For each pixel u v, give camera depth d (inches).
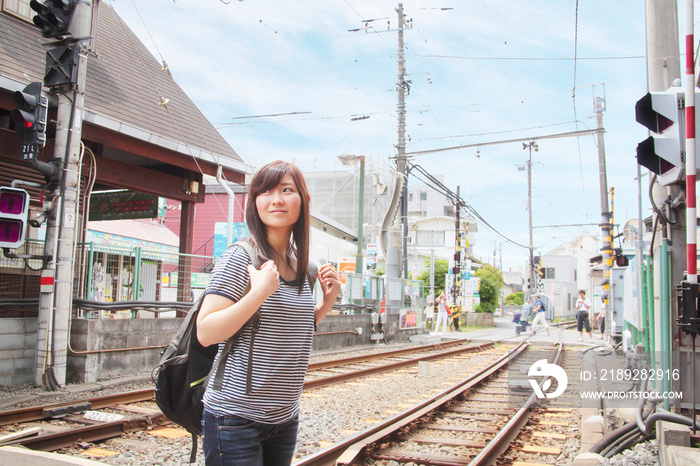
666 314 223.5
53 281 338.0
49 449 202.1
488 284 1748.3
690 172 186.5
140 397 303.9
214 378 79.1
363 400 337.7
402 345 807.7
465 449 226.8
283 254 89.1
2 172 387.9
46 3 342.0
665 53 253.6
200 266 493.4
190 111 549.0
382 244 927.0
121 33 566.9
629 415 251.3
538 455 224.2
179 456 203.5
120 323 386.0
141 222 855.1
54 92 350.6
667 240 228.4
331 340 677.3
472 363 588.7
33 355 354.3
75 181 349.7
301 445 224.7
